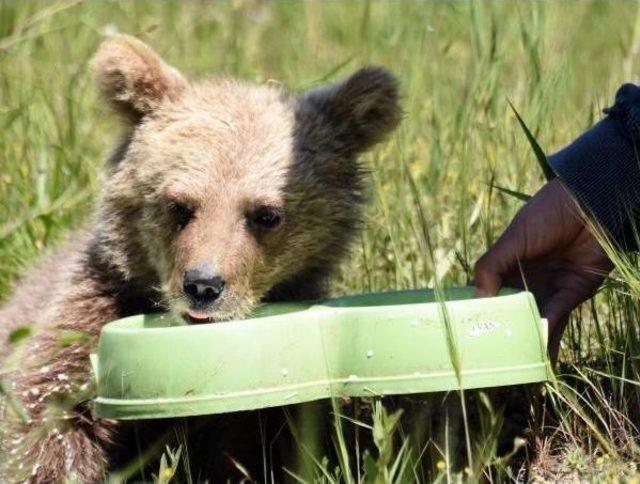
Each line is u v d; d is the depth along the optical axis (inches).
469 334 315.3
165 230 390.9
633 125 358.6
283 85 496.4
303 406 373.7
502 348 317.7
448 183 512.1
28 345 393.4
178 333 309.0
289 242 401.1
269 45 761.0
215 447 404.2
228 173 389.7
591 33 815.1
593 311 398.3
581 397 362.9
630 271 358.9
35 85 582.2
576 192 360.8
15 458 366.6
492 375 315.9
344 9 824.9
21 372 385.4
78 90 604.1
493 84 526.3
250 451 402.3
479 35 573.6
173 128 404.5
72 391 378.6
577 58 732.0
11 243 486.9
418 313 314.7
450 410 370.9
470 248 450.6
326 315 320.8
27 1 661.9
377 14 808.3
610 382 391.9
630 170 361.7
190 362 307.9
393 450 360.8
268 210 390.0
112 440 389.7
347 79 430.0
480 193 471.8
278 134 404.2
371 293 369.4
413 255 470.3
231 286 374.9
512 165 486.6
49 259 457.7
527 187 476.1
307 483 332.8
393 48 719.1
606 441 349.7
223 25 757.9
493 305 319.0
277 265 398.9
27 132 547.8
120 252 408.2
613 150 362.3
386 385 314.0
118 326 342.3
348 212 422.3
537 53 522.6
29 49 628.1
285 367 311.9
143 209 399.9
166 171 394.0
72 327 403.5
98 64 424.5
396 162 533.0
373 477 307.6
